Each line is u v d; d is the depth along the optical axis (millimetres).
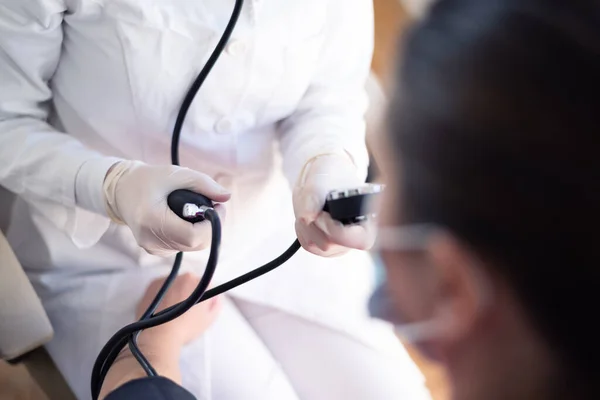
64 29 661
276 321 813
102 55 648
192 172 608
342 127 757
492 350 323
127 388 498
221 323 761
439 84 293
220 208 609
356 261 819
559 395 307
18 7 616
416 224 324
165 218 581
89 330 748
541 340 302
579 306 285
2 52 655
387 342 770
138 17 613
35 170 668
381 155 344
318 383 765
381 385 742
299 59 699
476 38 285
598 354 289
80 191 651
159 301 658
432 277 333
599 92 262
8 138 676
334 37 749
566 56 268
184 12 621
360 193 485
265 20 649
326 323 783
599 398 296
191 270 777
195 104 668
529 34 274
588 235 272
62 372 770
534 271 290
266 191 795
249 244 809
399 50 318
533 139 273
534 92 271
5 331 733
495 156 282
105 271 784
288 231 850
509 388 324
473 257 308
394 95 318
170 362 657
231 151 738
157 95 661
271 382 723
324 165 659
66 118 733
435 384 732
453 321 333
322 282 805
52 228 756
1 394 769
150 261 772
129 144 720
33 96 692
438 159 300
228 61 649
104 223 706
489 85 279
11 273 714
